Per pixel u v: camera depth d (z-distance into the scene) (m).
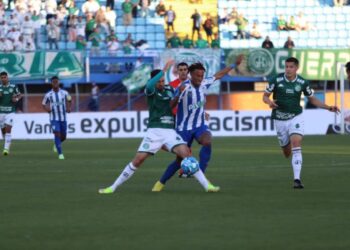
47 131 87.75
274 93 36.75
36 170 46.69
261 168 46.50
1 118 61.59
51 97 57.78
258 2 106.44
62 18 99.25
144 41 98.62
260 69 92.69
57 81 58.12
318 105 36.97
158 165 49.66
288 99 36.34
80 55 91.50
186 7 104.31
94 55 94.38
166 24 101.94
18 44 96.75
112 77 93.38
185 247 21.59
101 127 88.38
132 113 88.69
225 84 94.88
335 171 43.88
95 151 64.69
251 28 105.25
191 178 40.22
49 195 33.44
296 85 36.28
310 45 105.50
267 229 24.28
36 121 87.69
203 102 37.28
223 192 33.78
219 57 92.00
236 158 54.81
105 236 23.34
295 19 105.81
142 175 42.53
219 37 102.06
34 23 98.50
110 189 33.97
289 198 31.56
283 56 93.06
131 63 93.62
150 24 102.12
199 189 35.03
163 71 32.81
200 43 99.75
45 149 68.44
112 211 28.31
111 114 88.56
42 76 90.62
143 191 34.44
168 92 32.91
